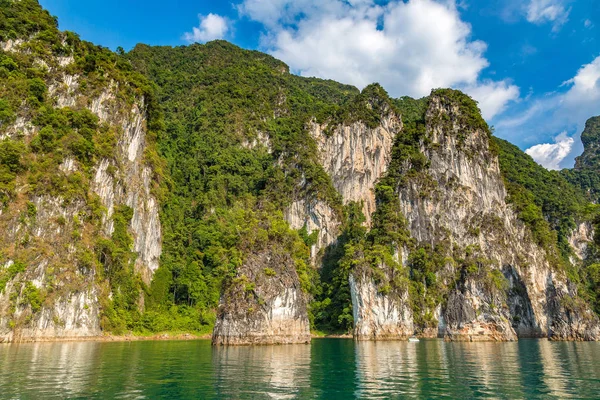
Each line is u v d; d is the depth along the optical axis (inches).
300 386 1019.3
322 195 5285.4
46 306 2657.5
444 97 5595.5
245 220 2551.7
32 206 2851.9
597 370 1316.4
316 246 5064.0
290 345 2260.1
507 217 5002.5
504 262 4441.4
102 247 3221.0
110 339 2977.4
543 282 4621.1
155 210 4183.1
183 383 1036.5
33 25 3850.9
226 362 1478.8
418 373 1250.6
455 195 4958.2
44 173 3048.7
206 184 5285.4
